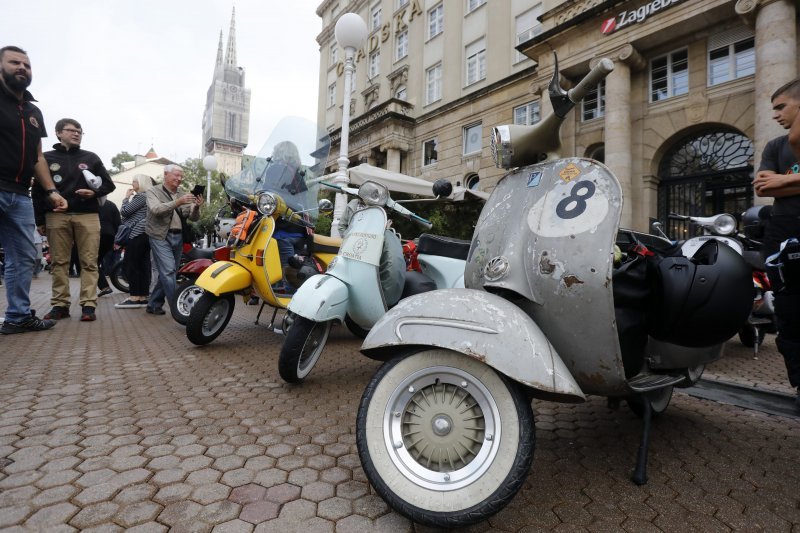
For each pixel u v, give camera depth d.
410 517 1.47
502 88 18.14
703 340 2.01
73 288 9.90
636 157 12.84
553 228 1.84
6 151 4.16
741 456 2.21
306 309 2.88
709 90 11.62
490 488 1.43
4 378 3.14
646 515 1.67
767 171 2.42
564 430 2.52
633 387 1.84
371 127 23.02
